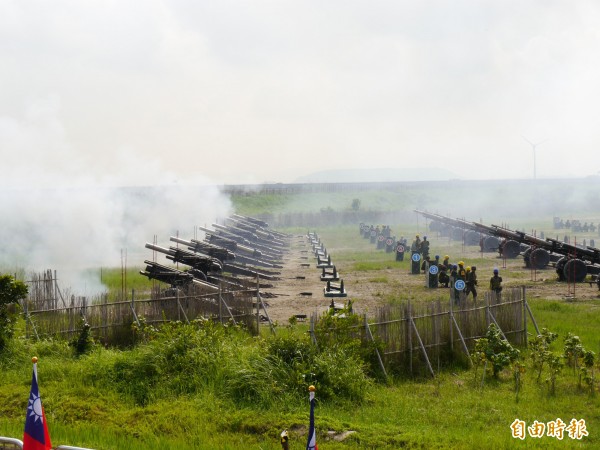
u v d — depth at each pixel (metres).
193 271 40.22
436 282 43.03
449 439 15.88
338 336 21.25
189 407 18.08
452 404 18.83
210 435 16.55
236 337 22.31
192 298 26.27
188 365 19.84
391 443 15.79
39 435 11.09
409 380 21.45
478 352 21.72
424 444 15.55
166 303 25.80
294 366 19.55
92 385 19.80
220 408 17.97
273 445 15.71
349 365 19.83
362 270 54.53
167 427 16.89
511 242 59.38
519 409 18.45
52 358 22.00
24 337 23.19
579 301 37.62
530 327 28.67
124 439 15.92
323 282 47.94
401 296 39.47
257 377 18.94
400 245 60.03
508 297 25.78
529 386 20.61
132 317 25.17
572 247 48.06
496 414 17.98
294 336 20.77
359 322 22.12
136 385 19.55
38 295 29.61
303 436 16.31
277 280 49.62
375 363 21.59
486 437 15.94
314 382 18.88
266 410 17.95
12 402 18.64
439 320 23.16
